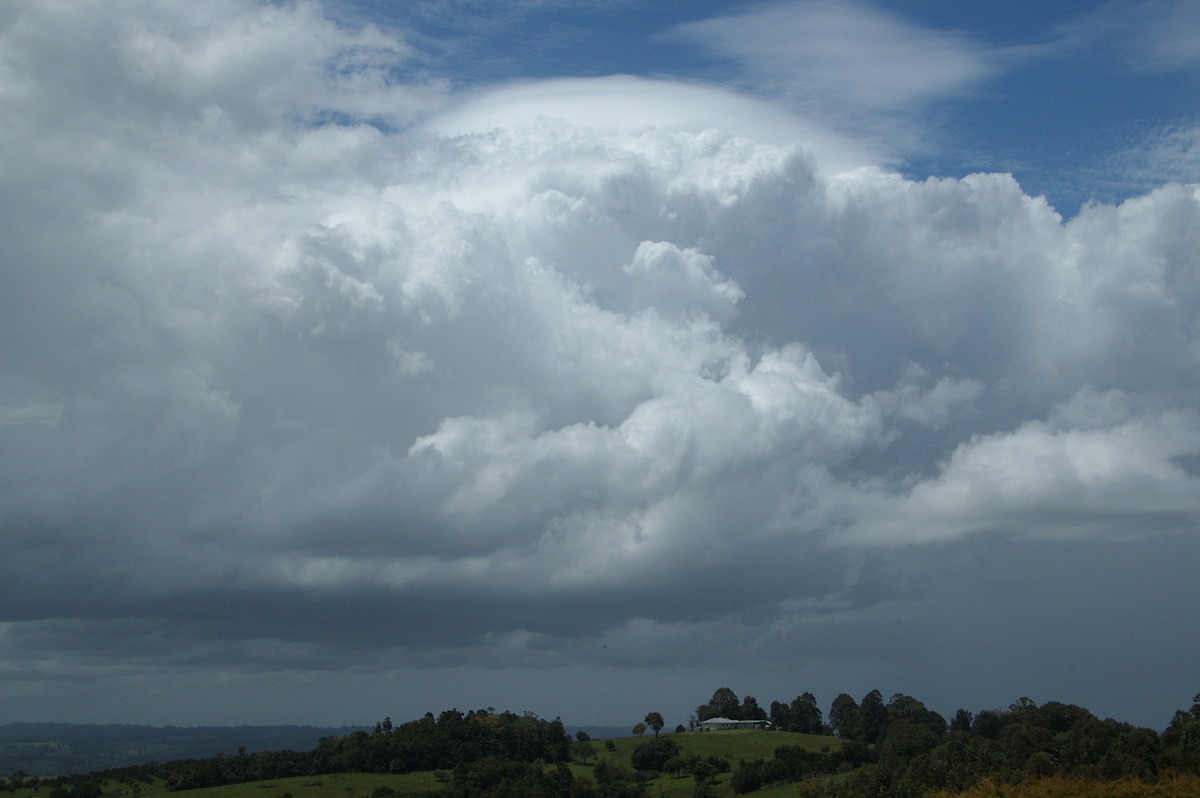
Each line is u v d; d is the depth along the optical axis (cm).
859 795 18100
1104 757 16012
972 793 15950
